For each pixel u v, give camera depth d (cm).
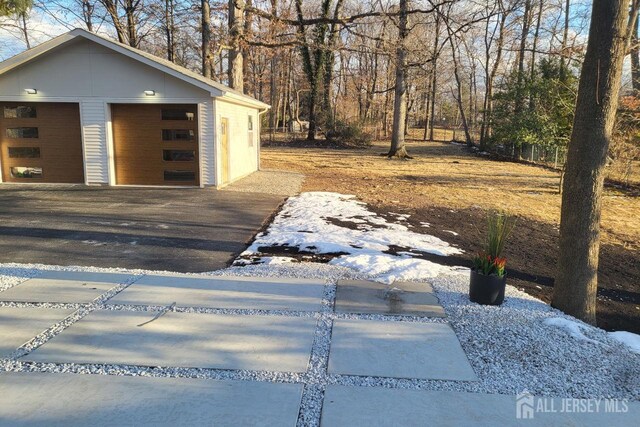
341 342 367
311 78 3619
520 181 1750
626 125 1571
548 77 2397
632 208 1257
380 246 712
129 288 480
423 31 2519
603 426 271
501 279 458
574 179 456
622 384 320
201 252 654
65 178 1333
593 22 432
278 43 1853
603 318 511
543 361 345
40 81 1261
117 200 1076
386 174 1895
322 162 2355
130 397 282
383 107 4916
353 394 293
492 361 342
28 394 282
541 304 483
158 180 1322
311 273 554
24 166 1333
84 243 686
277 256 641
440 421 268
